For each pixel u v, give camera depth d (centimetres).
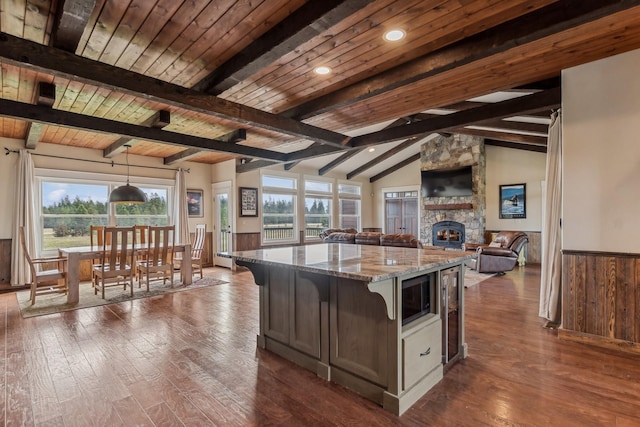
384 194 1116
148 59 271
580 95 304
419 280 227
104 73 260
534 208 792
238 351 289
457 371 248
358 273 188
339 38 241
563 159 315
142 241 605
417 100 378
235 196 728
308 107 376
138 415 196
